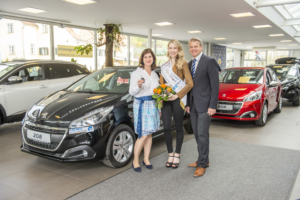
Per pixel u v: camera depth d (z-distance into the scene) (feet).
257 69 19.36
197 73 8.87
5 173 9.43
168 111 9.58
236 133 15.40
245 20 30.58
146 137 9.38
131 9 24.58
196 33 42.16
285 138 14.28
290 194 7.74
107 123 9.00
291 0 22.57
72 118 8.80
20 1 21.39
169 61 9.25
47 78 17.43
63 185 8.44
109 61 30.96
